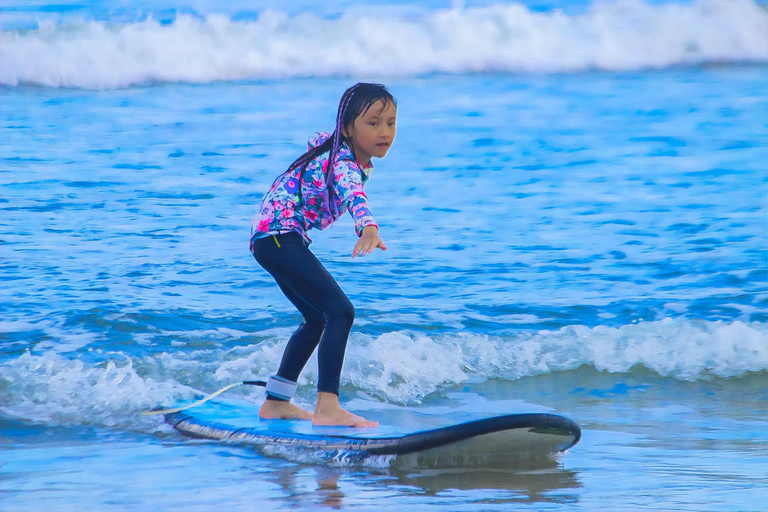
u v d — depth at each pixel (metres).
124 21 39.00
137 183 20.91
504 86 35.50
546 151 24.67
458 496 6.43
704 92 33.12
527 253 15.86
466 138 26.27
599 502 6.27
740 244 16.19
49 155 23.69
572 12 42.03
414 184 21.28
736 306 12.90
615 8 42.22
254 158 23.61
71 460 7.56
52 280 13.77
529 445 7.24
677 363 10.84
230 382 10.12
